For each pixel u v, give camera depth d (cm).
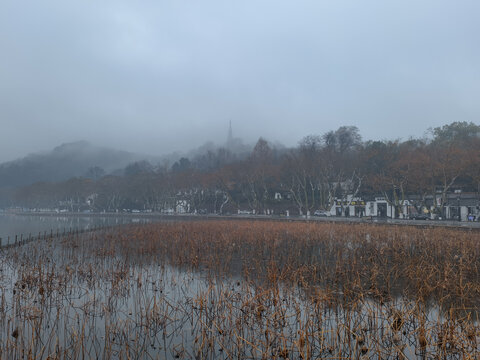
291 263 1725
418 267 1450
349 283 1383
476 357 719
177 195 12144
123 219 9506
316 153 8481
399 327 920
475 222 4931
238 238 2661
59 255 2342
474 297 1229
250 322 991
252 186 9400
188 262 1939
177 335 943
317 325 942
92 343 881
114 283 1394
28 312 1055
